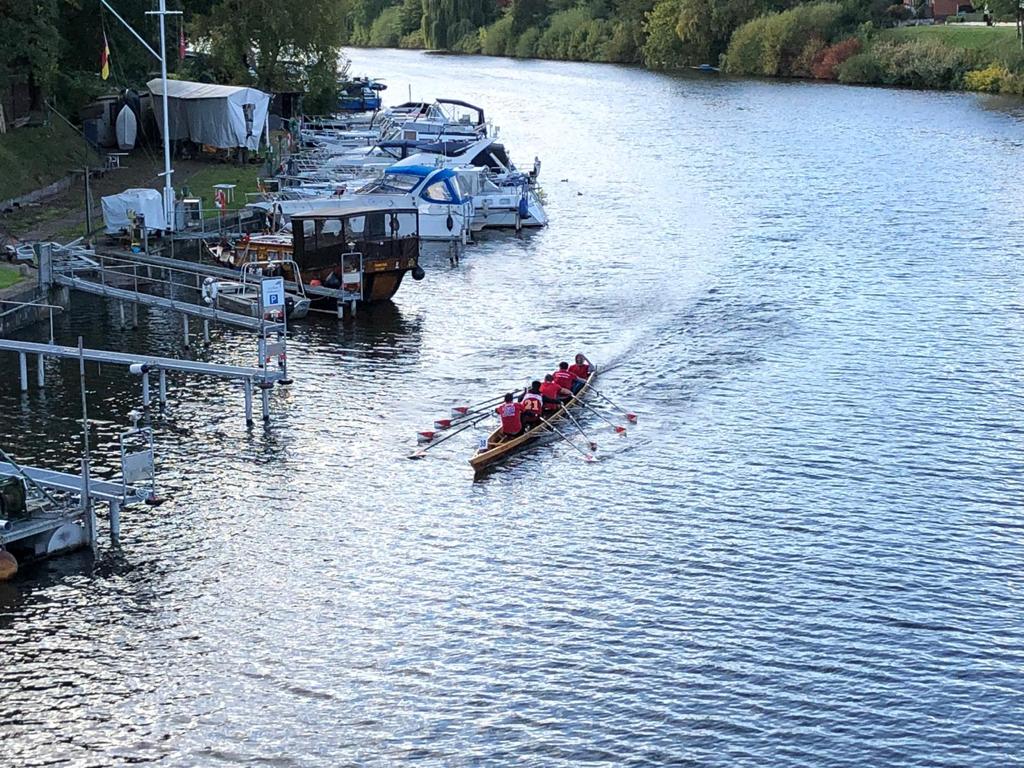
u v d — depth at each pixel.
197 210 64.31
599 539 34.00
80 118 81.75
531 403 40.53
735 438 40.69
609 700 27.20
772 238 69.69
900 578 32.12
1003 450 39.78
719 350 49.47
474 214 71.94
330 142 94.31
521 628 29.78
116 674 27.88
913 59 156.62
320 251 53.38
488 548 33.47
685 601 30.97
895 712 26.89
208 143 80.81
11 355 47.56
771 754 25.59
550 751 25.66
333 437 40.47
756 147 105.38
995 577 32.22
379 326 52.75
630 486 37.16
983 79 147.88
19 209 64.75
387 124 99.38
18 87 73.81
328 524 34.62
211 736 26.05
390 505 35.81
